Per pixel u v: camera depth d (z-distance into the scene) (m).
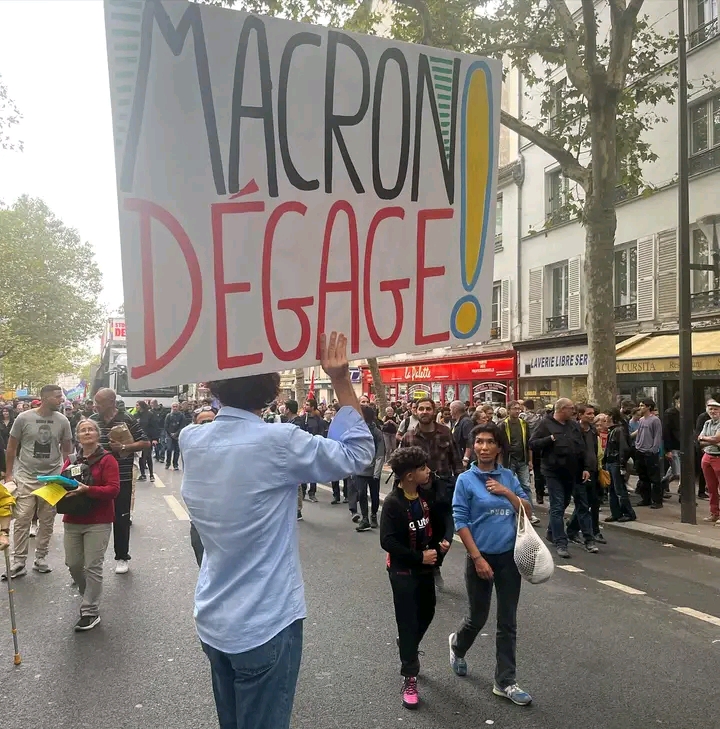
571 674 4.23
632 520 9.80
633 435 11.39
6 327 43.34
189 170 2.18
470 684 4.07
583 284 19.02
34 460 6.77
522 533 3.77
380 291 2.55
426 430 7.04
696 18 15.70
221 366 2.23
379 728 3.52
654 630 5.11
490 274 2.83
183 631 4.98
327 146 2.43
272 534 2.14
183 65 2.16
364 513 8.97
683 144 10.04
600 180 12.31
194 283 2.19
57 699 3.85
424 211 2.64
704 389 14.41
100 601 5.71
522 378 21.16
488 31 12.61
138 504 11.13
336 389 2.38
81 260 48.53
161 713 3.69
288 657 2.12
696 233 15.59
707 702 3.84
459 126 2.73
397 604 3.84
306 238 2.39
